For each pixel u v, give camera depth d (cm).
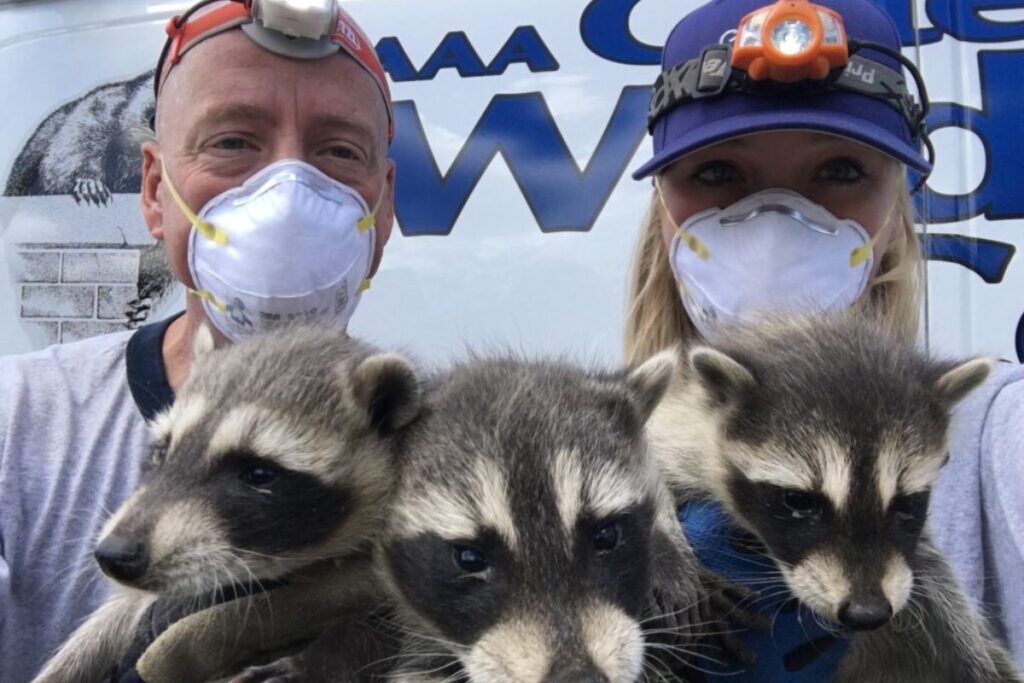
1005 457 51
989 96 68
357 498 46
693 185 58
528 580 40
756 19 53
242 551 44
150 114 78
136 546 42
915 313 61
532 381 47
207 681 45
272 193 58
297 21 57
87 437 58
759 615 47
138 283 78
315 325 56
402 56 74
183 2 77
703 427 54
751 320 55
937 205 68
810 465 47
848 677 53
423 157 74
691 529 52
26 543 56
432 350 73
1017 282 67
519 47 73
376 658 44
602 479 42
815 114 53
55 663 50
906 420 47
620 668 38
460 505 41
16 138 80
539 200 72
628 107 71
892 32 59
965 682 51
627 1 71
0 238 80
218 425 45
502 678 38
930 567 51
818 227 56
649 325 65
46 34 80
